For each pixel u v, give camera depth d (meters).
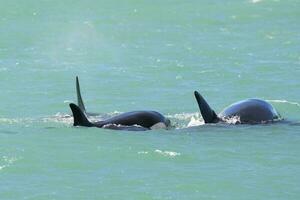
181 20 146.62
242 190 55.72
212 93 90.06
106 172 59.41
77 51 118.56
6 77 99.12
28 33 135.88
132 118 72.69
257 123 74.06
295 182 57.28
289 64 105.25
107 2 165.25
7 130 71.38
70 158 62.59
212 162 61.88
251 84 94.12
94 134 69.44
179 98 87.44
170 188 56.03
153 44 123.38
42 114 79.38
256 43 122.25
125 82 95.88
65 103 85.00
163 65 106.12
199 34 132.00
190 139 68.44
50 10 159.50
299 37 126.69
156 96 88.56
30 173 59.28
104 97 88.12
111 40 128.25
